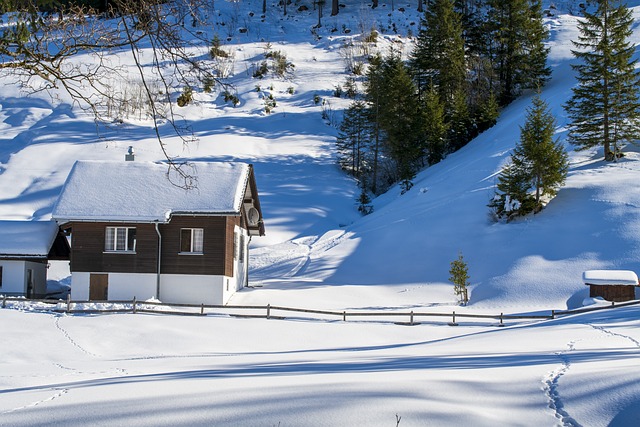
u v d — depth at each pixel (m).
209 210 29.44
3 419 7.14
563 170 38.97
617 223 34.59
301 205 51.41
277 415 6.59
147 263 29.55
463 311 28.53
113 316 23.70
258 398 7.45
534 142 37.91
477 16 78.31
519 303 29.53
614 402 7.02
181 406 7.20
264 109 74.31
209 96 76.81
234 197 30.05
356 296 31.78
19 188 50.56
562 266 32.19
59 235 32.44
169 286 29.56
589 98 45.06
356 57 89.56
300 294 31.81
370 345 20.20
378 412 6.60
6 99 71.50
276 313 27.36
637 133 45.19
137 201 30.03
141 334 20.92
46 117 67.62
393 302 30.84
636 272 30.09
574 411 6.98
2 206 46.91
